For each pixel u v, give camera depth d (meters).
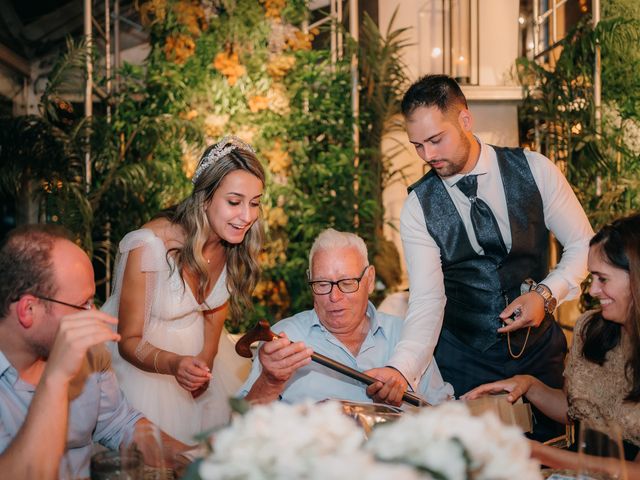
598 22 4.77
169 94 5.66
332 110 5.54
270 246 5.62
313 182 5.57
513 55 5.95
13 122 4.95
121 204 5.16
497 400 1.46
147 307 2.64
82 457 1.93
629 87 5.10
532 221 2.76
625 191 4.96
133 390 2.71
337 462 0.92
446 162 2.60
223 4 5.68
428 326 2.62
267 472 0.95
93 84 5.25
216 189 2.60
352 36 5.44
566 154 5.20
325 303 2.41
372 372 2.26
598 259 2.06
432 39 5.90
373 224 5.45
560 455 1.83
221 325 2.92
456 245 2.79
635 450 2.07
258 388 2.10
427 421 1.04
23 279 1.65
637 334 2.03
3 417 1.75
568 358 2.31
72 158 4.98
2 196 5.67
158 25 5.71
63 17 5.94
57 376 1.53
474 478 1.00
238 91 5.71
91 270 1.73
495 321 2.81
